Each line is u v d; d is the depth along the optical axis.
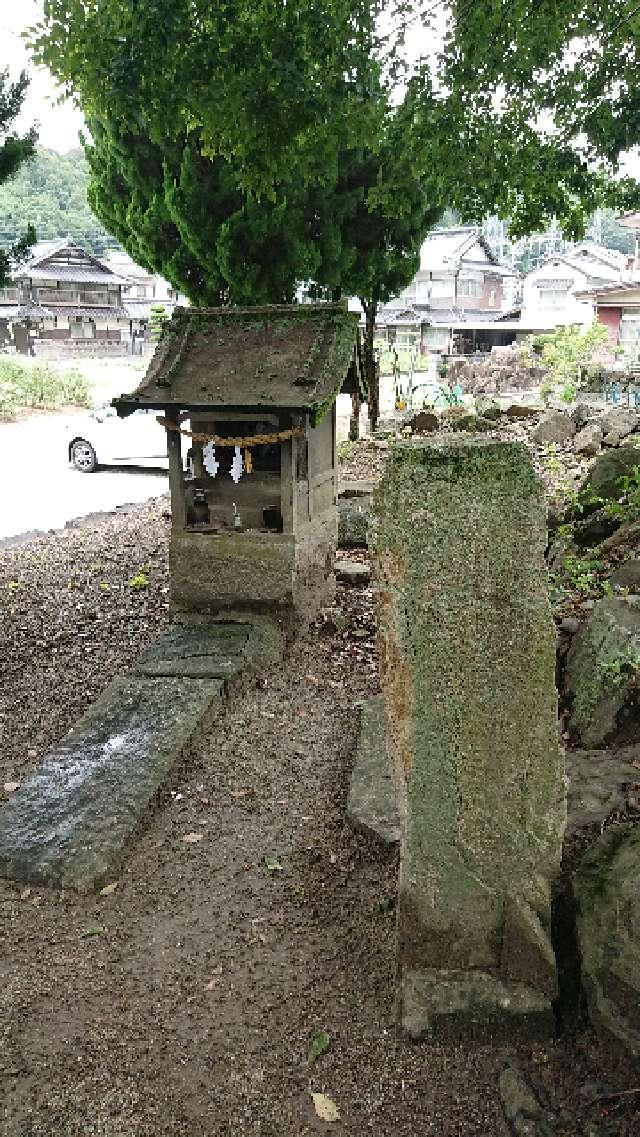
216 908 3.27
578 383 21.44
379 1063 2.47
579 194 7.86
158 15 5.06
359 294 11.17
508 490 2.42
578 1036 2.44
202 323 6.00
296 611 5.87
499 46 6.20
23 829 3.71
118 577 7.75
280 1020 2.69
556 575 5.86
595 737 3.85
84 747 4.37
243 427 6.20
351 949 2.98
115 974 2.94
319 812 3.90
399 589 2.43
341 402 23.62
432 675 2.41
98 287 40.94
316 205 9.35
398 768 2.60
